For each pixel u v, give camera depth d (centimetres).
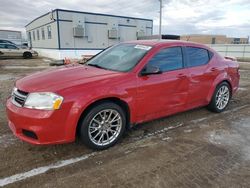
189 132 396
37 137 282
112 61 389
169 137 374
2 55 2089
